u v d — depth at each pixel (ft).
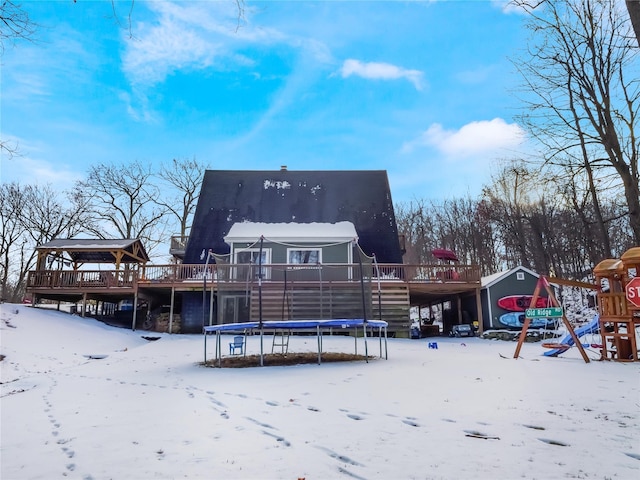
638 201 40.45
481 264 129.80
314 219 78.64
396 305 60.80
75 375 30.32
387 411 15.03
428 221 156.76
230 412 15.89
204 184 84.43
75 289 64.08
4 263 110.01
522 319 63.36
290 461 10.02
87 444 12.24
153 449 11.48
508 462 9.46
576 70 45.19
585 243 84.69
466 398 16.72
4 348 40.83
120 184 120.78
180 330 66.69
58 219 114.83
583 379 20.72
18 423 15.48
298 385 21.71
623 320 28.68
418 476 8.77
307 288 57.82
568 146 47.32
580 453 9.97
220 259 52.65
